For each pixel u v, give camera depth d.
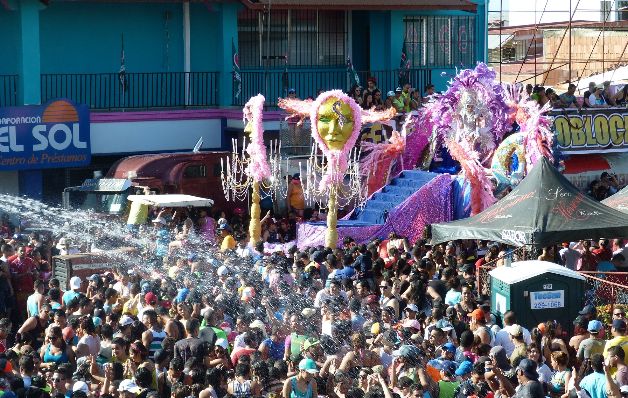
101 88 43.97
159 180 38.03
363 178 39.88
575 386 19.34
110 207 36.56
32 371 20.22
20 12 40.72
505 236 27.39
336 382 19.19
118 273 27.16
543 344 21.34
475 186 36.94
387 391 18.42
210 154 39.59
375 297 24.12
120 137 42.50
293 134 40.38
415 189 38.38
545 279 23.58
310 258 29.16
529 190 28.25
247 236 36.28
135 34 44.72
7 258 29.41
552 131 39.09
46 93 42.88
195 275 26.97
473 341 20.86
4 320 22.92
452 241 30.14
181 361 19.47
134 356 20.06
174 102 45.28
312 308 23.34
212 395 18.53
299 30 46.84
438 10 47.94
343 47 47.94
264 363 19.44
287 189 39.47
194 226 35.59
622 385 19.23
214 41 45.47
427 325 22.48
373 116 36.19
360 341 20.14
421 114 39.91
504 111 38.00
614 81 49.81
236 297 24.73
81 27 43.78
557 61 53.25
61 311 22.95
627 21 54.94
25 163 39.59
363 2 44.88
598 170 43.06
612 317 23.47
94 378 20.77
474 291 25.53
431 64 48.44
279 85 46.44
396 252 29.81
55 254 31.94
